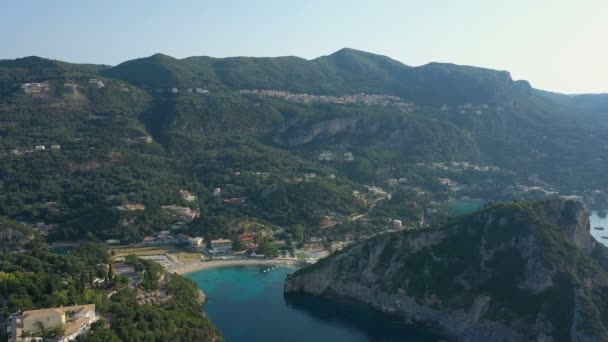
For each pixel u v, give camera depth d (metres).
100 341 164.00
